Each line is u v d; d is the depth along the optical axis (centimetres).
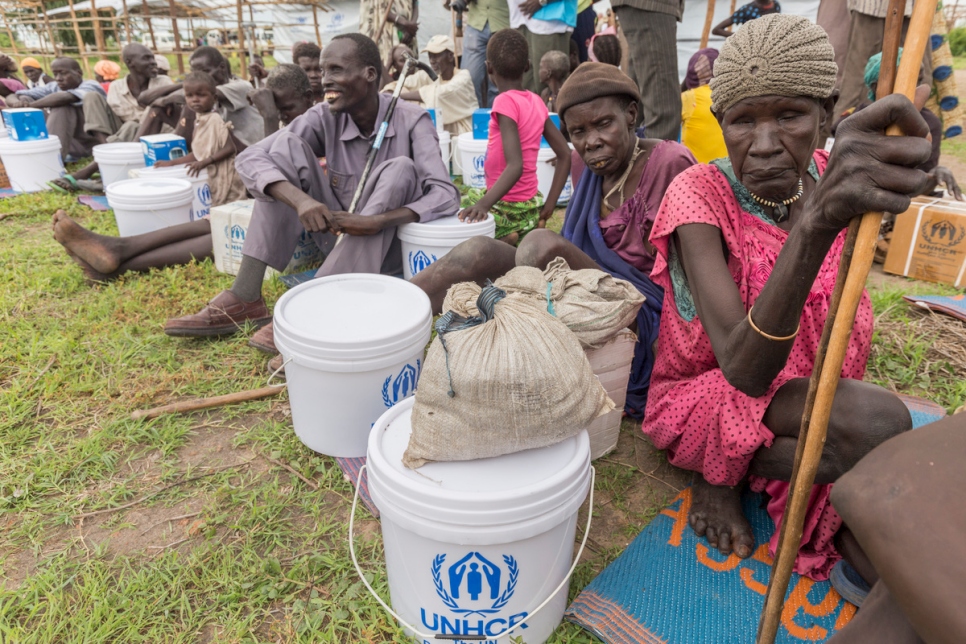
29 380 291
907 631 88
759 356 145
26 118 628
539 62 634
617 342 223
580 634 174
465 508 143
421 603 162
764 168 157
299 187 330
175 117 653
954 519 72
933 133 398
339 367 220
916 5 97
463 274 283
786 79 146
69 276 402
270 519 214
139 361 310
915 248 390
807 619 171
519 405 152
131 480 236
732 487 204
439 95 680
